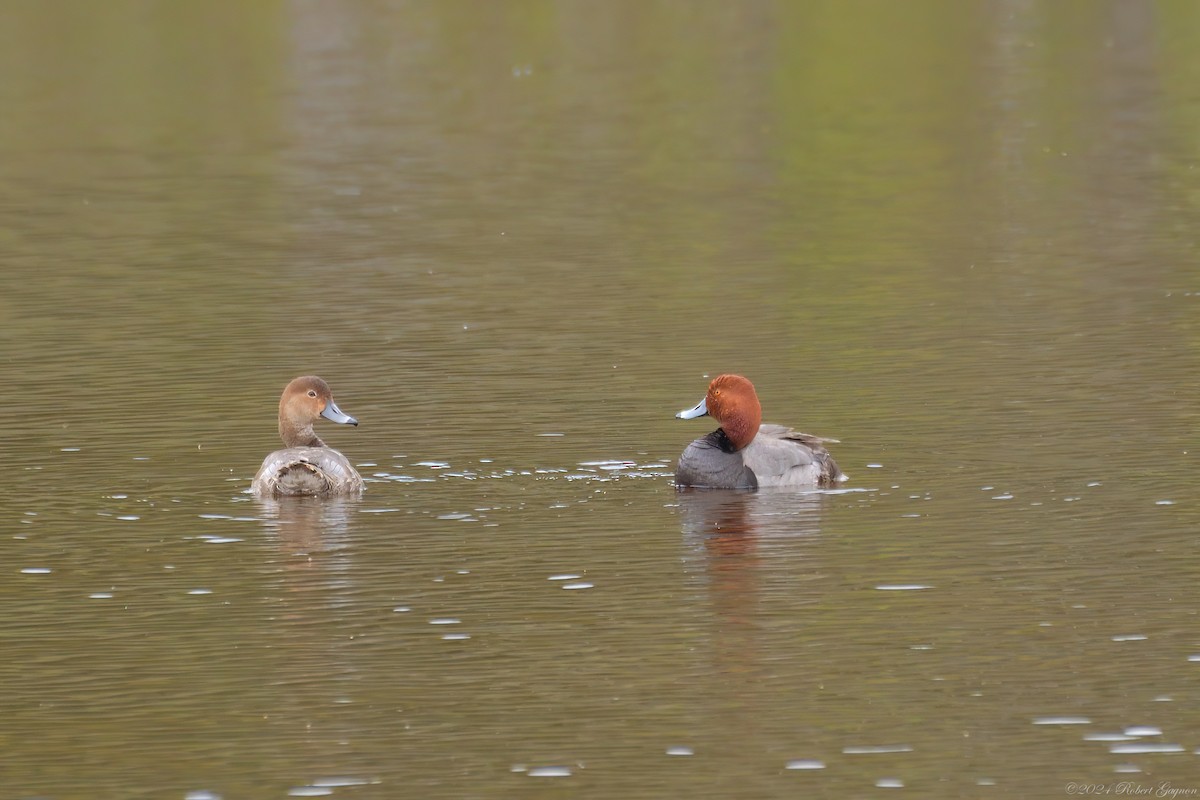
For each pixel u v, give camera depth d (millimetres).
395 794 10516
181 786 10680
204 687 12039
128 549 14828
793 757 10883
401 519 15570
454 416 19125
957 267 27312
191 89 48219
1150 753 10820
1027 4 59781
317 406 17500
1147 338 22156
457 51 53719
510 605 13422
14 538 15141
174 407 19641
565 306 24969
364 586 13883
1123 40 53219
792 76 48812
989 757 10812
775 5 60688
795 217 31969
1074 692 11688
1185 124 40750
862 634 12727
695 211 32688
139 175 37281
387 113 44406
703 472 16438
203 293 26188
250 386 20562
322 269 27969
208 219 32562
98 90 48250
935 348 21953
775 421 18656
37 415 19312
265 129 42562
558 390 20203
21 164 38844
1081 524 15023
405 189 35344
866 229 30719
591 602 13461
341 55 53219
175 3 62156
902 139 40156
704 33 55969
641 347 22359
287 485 16109
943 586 13633
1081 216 31344
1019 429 18109
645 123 42656
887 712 11461
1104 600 13266
